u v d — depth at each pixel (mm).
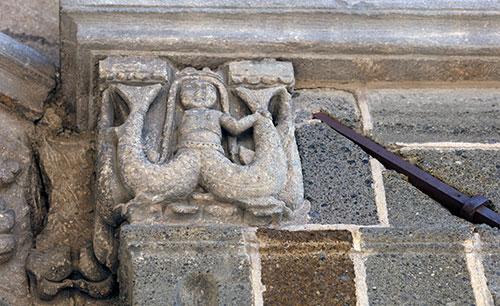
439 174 2820
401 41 2959
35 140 2922
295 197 2613
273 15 2902
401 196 2717
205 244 2443
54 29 3395
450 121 3000
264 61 2926
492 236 2580
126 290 2443
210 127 2664
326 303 2416
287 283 2436
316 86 3076
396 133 2943
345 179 2750
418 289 2459
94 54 2834
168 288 2355
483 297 2455
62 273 2615
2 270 2586
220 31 2883
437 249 2533
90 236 2730
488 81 3135
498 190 2783
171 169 2531
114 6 2836
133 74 2795
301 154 2809
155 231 2447
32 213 2764
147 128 2715
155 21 2859
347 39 2934
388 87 3102
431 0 2992
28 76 2959
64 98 3002
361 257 2508
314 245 2508
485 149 2904
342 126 2947
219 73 2906
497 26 3023
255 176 2555
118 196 2551
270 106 2877
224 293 2377
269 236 2502
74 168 2875
